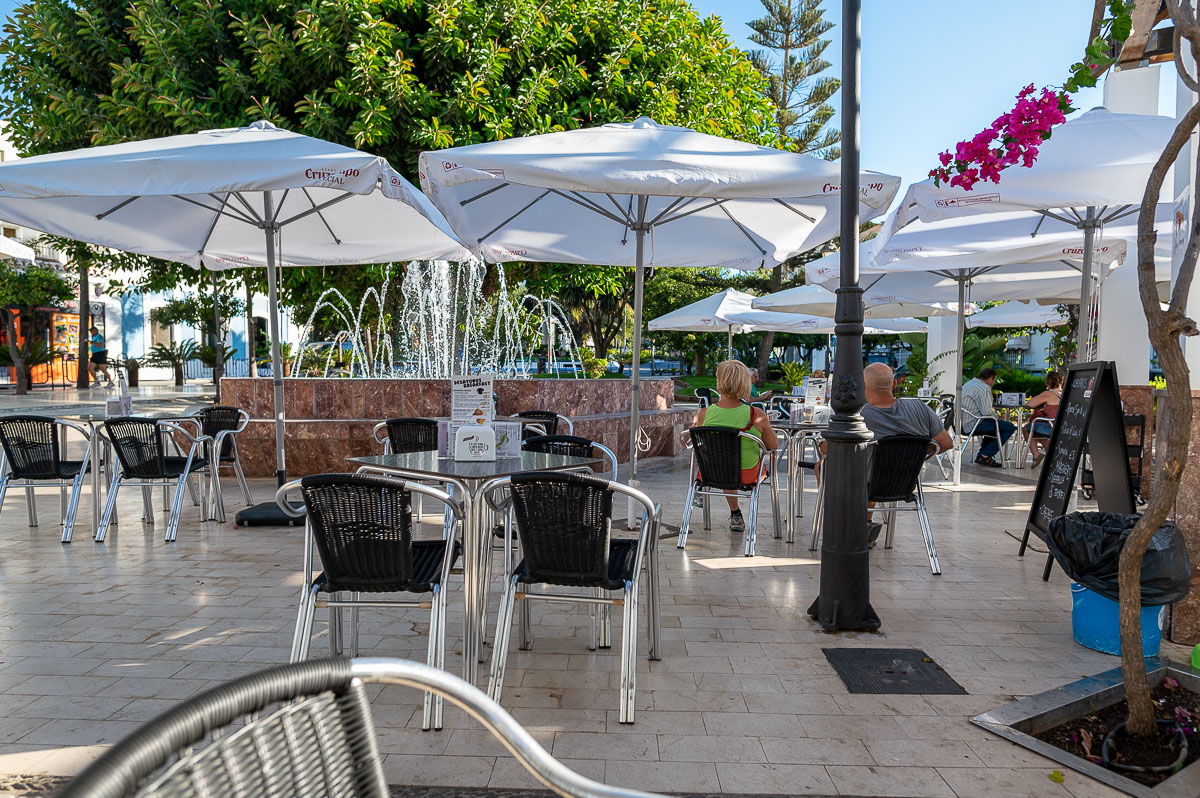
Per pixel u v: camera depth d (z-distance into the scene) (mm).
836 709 3066
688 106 12133
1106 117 5250
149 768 824
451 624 4051
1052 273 9453
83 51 10656
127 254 12938
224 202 6348
